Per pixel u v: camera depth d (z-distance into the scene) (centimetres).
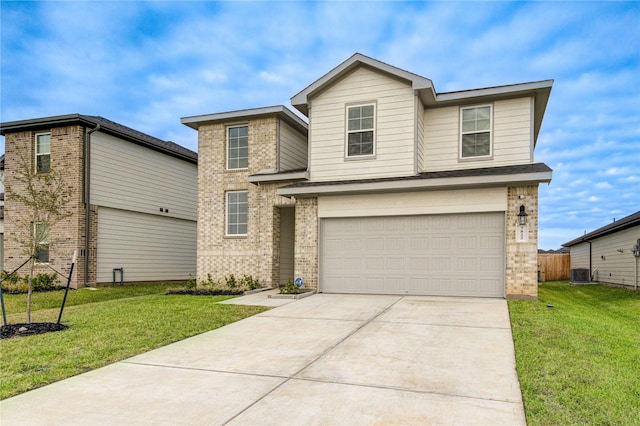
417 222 1209
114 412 421
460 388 484
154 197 1911
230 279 1459
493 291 1125
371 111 1323
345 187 1227
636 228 1662
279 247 1532
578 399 444
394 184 1172
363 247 1262
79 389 487
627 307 1238
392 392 473
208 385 500
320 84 1352
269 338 731
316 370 553
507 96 1262
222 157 1602
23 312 1041
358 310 971
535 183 1091
